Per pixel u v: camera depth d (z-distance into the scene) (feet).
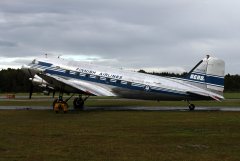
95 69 104.47
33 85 104.94
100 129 61.11
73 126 64.80
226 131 58.90
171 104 127.54
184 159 39.32
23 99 166.09
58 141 49.49
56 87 99.50
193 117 79.87
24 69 109.70
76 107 104.94
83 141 49.60
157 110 99.40
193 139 51.37
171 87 98.27
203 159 39.37
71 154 41.42
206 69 97.50
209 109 102.78
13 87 337.31
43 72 105.09
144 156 40.65
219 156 40.73
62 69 106.32
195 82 98.22
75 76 104.88
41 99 165.99
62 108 90.99
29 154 41.24
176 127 63.72
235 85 419.54
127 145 46.80
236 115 84.12
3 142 48.62
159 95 99.45
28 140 50.19
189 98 98.37
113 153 42.04
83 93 99.81
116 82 101.55
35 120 74.33
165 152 42.65
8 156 40.22
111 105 121.49
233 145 47.01
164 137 52.95
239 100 162.50
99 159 39.19
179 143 48.32
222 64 96.78
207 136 53.88
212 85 96.99
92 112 92.89
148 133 56.75
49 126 64.90
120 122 70.85
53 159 38.99
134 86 100.42
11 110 97.19
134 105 121.49
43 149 44.06
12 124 67.62
